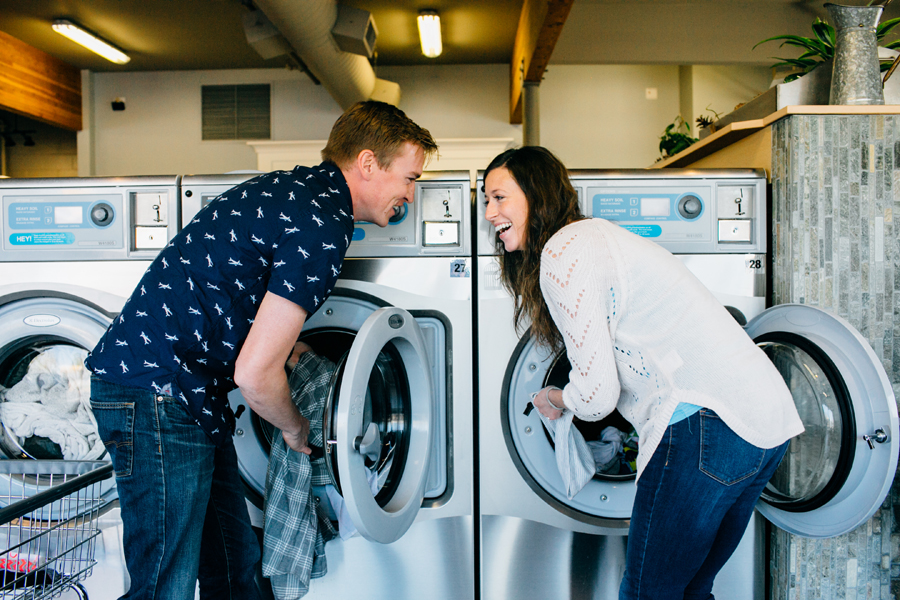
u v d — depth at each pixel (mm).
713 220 1580
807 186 1495
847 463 1235
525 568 1553
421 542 1542
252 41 4363
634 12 4473
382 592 1540
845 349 1266
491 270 1553
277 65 6398
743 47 4484
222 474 1306
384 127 1178
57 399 1649
